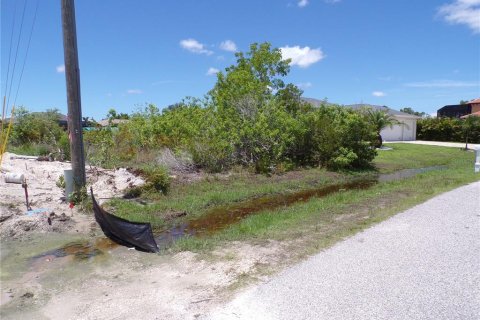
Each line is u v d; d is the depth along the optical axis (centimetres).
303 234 702
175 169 1523
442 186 1188
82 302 467
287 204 1110
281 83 2080
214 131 1622
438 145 3603
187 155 1575
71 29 915
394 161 2248
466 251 590
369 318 402
